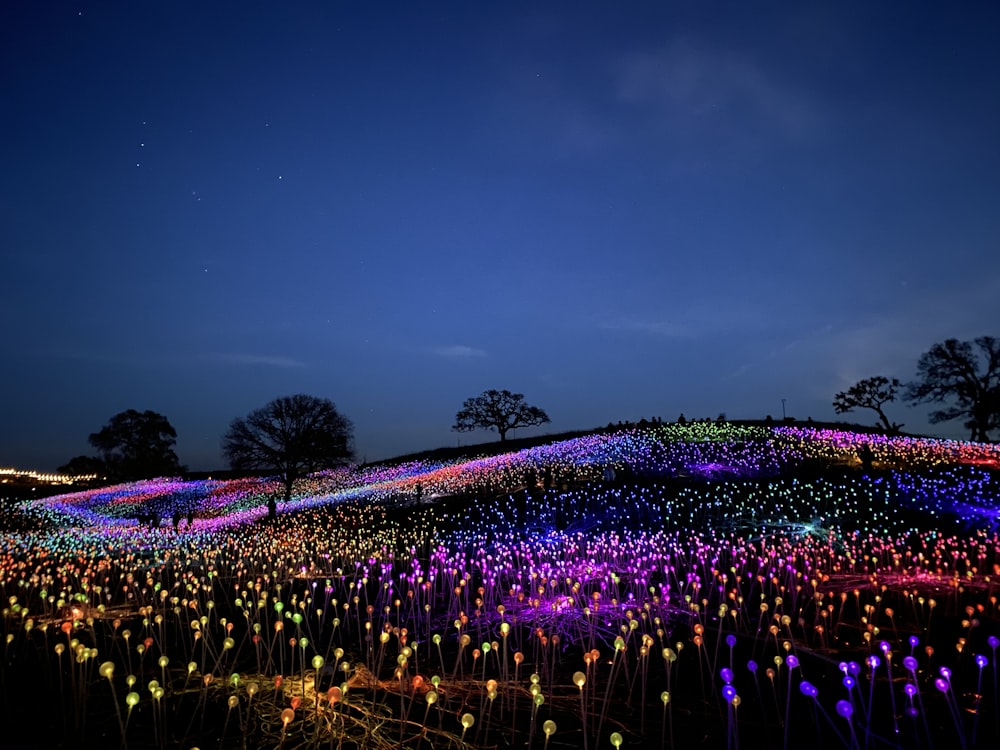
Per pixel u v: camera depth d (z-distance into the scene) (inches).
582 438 1654.8
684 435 1498.5
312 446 1417.3
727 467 1111.6
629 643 325.7
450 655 314.8
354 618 402.6
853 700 244.2
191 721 218.2
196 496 1716.3
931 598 376.5
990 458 1126.4
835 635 334.0
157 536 971.9
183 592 489.7
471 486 1216.8
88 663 292.2
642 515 855.7
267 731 215.0
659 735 217.2
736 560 554.9
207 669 287.9
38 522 1305.4
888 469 1039.0
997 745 204.2
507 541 770.2
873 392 1921.8
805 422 1803.6
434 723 225.8
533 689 194.7
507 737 215.2
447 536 858.8
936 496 834.8
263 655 312.3
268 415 1428.4
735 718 229.3
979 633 330.6
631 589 454.0
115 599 465.1
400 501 1187.9
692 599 421.7
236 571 602.5
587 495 998.4
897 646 313.9
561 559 602.2
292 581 537.0
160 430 2417.6
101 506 1620.3
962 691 249.4
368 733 214.8
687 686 263.7
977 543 589.6
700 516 822.5
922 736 212.8
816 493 888.3
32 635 342.3
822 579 454.6
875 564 494.6
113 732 213.8
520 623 366.9
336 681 268.4
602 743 211.0
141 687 257.3
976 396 1822.1
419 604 431.5
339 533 966.4
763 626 353.4
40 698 244.2
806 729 219.9
